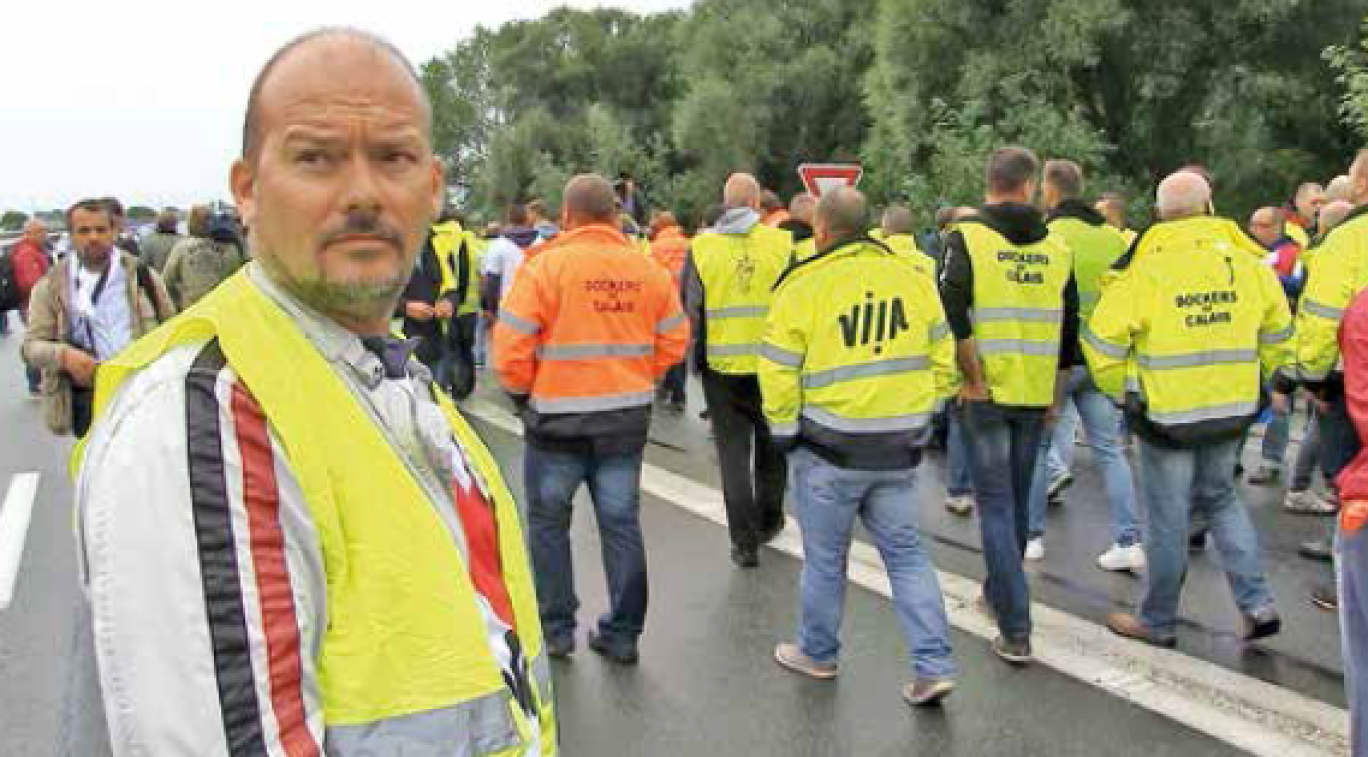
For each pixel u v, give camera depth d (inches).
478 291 462.6
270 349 46.1
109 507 41.6
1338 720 160.4
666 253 431.2
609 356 178.1
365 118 48.8
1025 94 700.0
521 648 55.7
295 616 42.7
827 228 166.9
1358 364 120.6
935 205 694.5
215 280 275.0
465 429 60.7
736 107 1182.9
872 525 170.7
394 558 46.1
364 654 44.8
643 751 156.9
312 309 49.8
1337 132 679.1
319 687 43.7
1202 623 199.3
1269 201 665.0
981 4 721.0
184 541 41.1
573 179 183.3
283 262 48.7
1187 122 701.9
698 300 231.9
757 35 1216.8
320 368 47.6
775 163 1221.7
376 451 47.2
